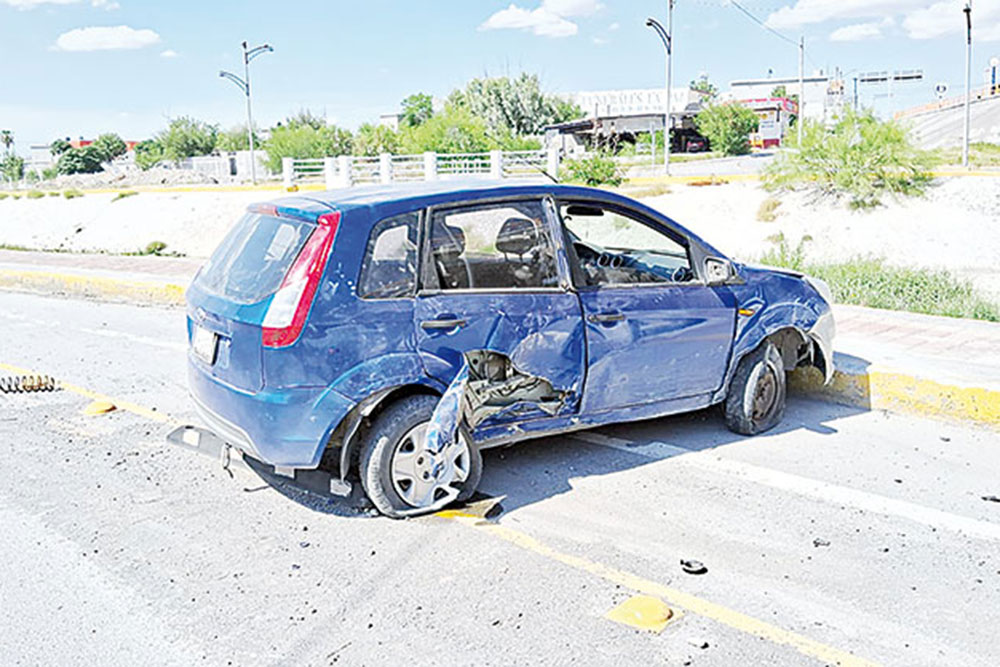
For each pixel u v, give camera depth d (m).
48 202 41.50
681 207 29.17
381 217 4.38
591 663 3.22
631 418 5.30
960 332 7.92
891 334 7.86
